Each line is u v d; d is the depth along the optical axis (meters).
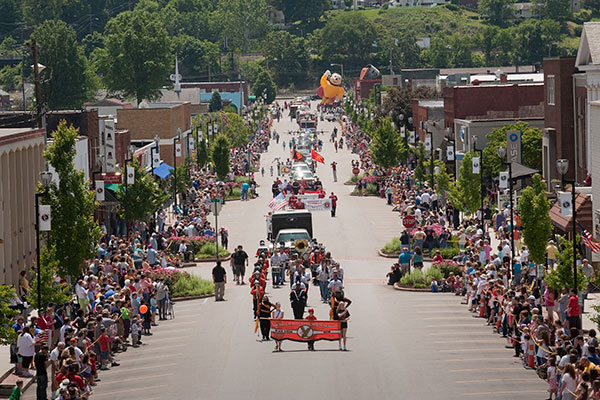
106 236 69.69
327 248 77.19
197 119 158.88
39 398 35.12
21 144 57.38
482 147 101.50
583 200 61.56
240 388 36.22
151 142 123.44
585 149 78.69
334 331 42.53
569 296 42.09
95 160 85.12
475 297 51.66
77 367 34.50
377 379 37.22
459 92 110.69
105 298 46.09
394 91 168.00
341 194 117.94
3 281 53.38
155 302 49.66
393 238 76.44
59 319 42.28
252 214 99.56
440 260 62.94
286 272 63.72
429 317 50.12
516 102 110.56
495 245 71.00
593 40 75.12
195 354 42.44
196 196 103.94
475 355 41.34
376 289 59.75
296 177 122.75
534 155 91.31
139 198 74.50
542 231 51.97
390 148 121.25
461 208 80.88
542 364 37.53
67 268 47.72
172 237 75.56
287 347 43.44
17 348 38.25
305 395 34.91
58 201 47.41
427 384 36.44
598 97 73.81
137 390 36.78
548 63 83.94
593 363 31.64
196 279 60.00
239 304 54.78
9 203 54.38
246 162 146.62
